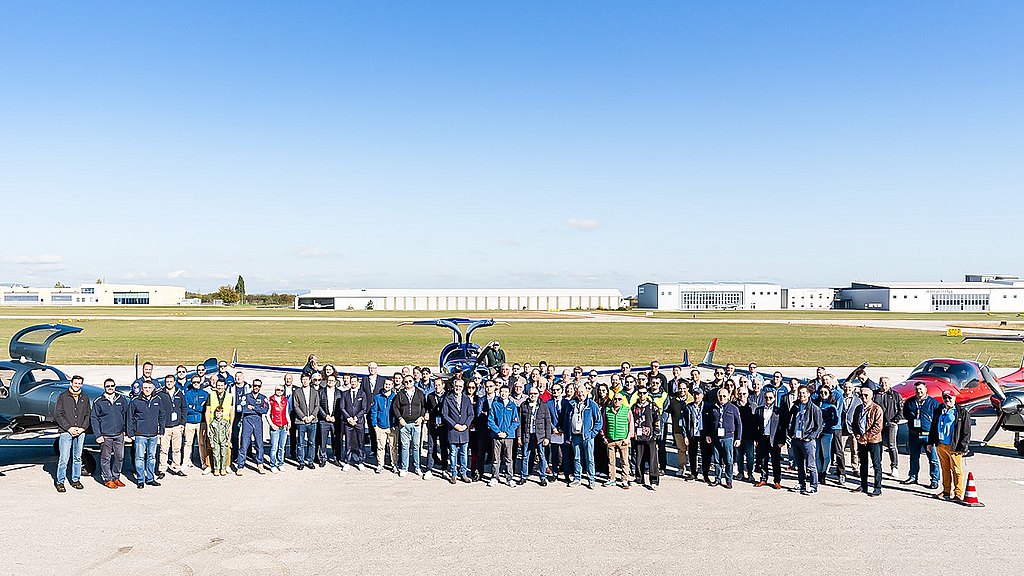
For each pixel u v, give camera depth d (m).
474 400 14.05
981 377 17.98
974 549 9.31
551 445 13.21
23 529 9.89
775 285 163.00
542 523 10.37
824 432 12.59
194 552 9.05
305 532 9.88
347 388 13.99
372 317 92.62
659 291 160.38
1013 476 13.42
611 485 12.65
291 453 15.12
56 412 11.78
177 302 186.25
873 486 12.46
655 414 12.59
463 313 116.81
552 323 77.31
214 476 13.12
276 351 40.91
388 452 14.77
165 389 13.06
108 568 8.49
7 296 165.00
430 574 8.36
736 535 9.86
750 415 12.95
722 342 49.69
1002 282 170.62
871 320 90.50
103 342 46.47
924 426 12.45
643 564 8.73
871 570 8.55
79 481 12.05
